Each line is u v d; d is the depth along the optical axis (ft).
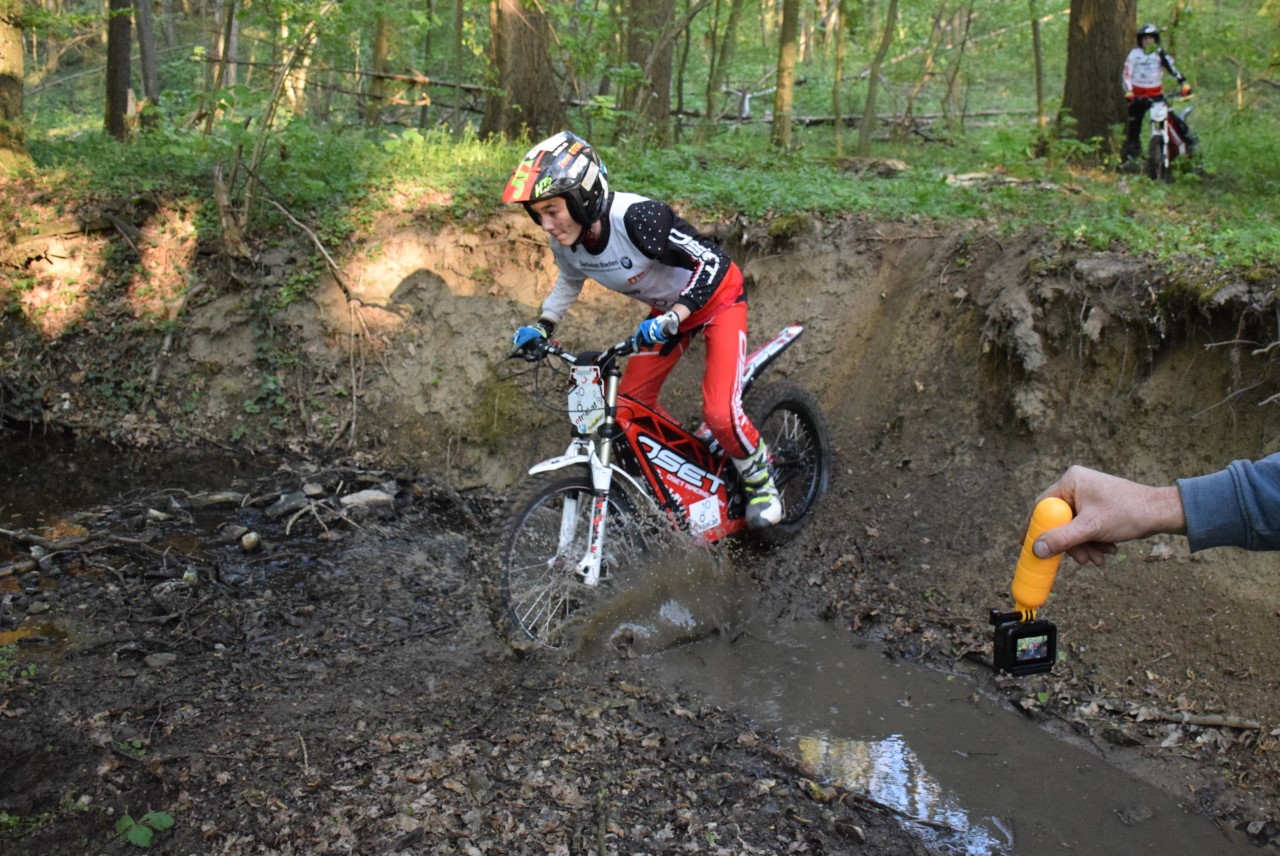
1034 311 15.70
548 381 19.75
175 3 60.23
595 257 13.30
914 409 17.12
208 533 16.48
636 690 12.12
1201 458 13.80
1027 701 12.06
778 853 9.36
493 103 28.63
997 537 14.71
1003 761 11.09
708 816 9.85
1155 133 27.68
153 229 22.22
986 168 28.68
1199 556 12.80
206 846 9.14
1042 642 5.57
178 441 20.18
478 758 10.55
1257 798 10.27
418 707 11.61
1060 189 22.50
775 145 32.19
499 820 9.54
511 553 12.88
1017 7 44.88
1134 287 14.90
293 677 12.24
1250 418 13.47
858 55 50.16
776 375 18.99
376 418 20.26
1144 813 10.24
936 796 10.44
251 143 22.27
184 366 21.03
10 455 19.44
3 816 9.48
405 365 20.59
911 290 18.29
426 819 9.51
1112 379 14.90
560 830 9.47
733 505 15.28
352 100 44.98
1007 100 55.42
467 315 20.59
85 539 15.70
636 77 29.25
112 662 12.41
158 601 13.93
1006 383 15.98
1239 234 15.70
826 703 12.19
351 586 14.84
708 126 36.50
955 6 45.16
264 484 18.42
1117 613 12.85
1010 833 9.91
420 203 21.74
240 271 21.58
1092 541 4.88
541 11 28.12
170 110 27.37
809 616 14.38
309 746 10.71
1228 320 13.79
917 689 12.51
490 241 20.90
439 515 18.02
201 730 10.98
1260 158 27.81
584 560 13.12
